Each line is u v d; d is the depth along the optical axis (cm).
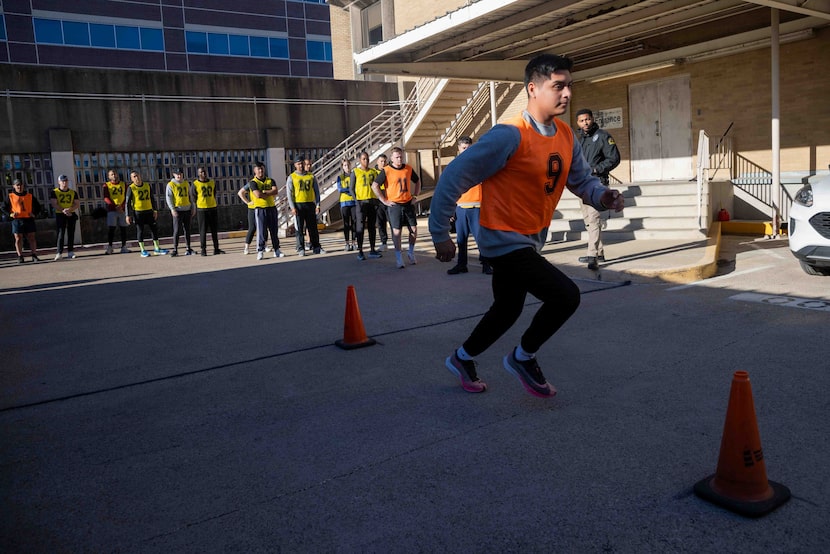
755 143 1256
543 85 332
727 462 267
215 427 382
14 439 376
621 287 749
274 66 4412
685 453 316
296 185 1252
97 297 882
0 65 1684
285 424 381
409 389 432
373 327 618
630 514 262
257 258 1259
